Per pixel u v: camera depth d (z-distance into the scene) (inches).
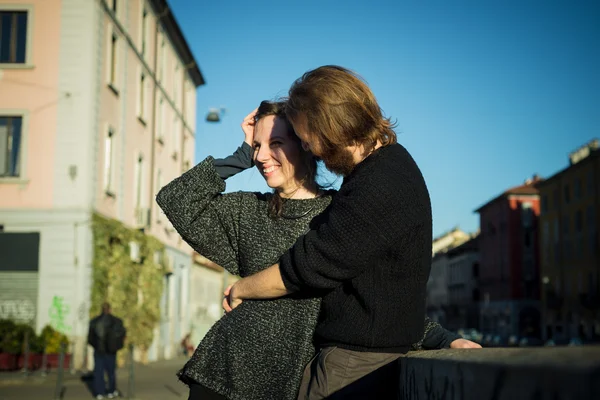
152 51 1246.9
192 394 90.9
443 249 5064.0
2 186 864.9
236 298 86.7
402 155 78.8
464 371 41.3
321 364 77.4
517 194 3408.0
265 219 93.2
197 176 96.4
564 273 2773.1
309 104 79.5
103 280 895.1
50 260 856.3
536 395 29.5
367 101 79.7
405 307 74.0
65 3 884.0
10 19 887.1
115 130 997.8
